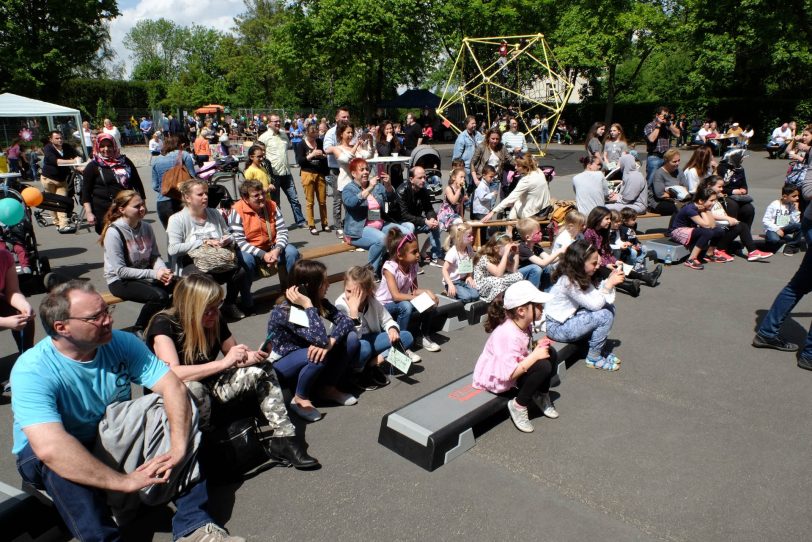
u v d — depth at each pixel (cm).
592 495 306
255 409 343
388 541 272
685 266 787
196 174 845
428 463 327
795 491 312
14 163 1741
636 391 429
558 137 3547
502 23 3544
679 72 4381
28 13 3294
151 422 266
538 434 368
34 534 263
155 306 491
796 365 475
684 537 276
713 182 755
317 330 364
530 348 382
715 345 517
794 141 1759
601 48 3166
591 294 459
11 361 464
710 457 343
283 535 276
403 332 470
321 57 3397
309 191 941
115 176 712
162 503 268
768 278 729
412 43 3469
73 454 236
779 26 2325
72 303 241
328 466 332
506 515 290
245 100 5947
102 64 4788
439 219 790
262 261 579
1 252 398
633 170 827
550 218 805
